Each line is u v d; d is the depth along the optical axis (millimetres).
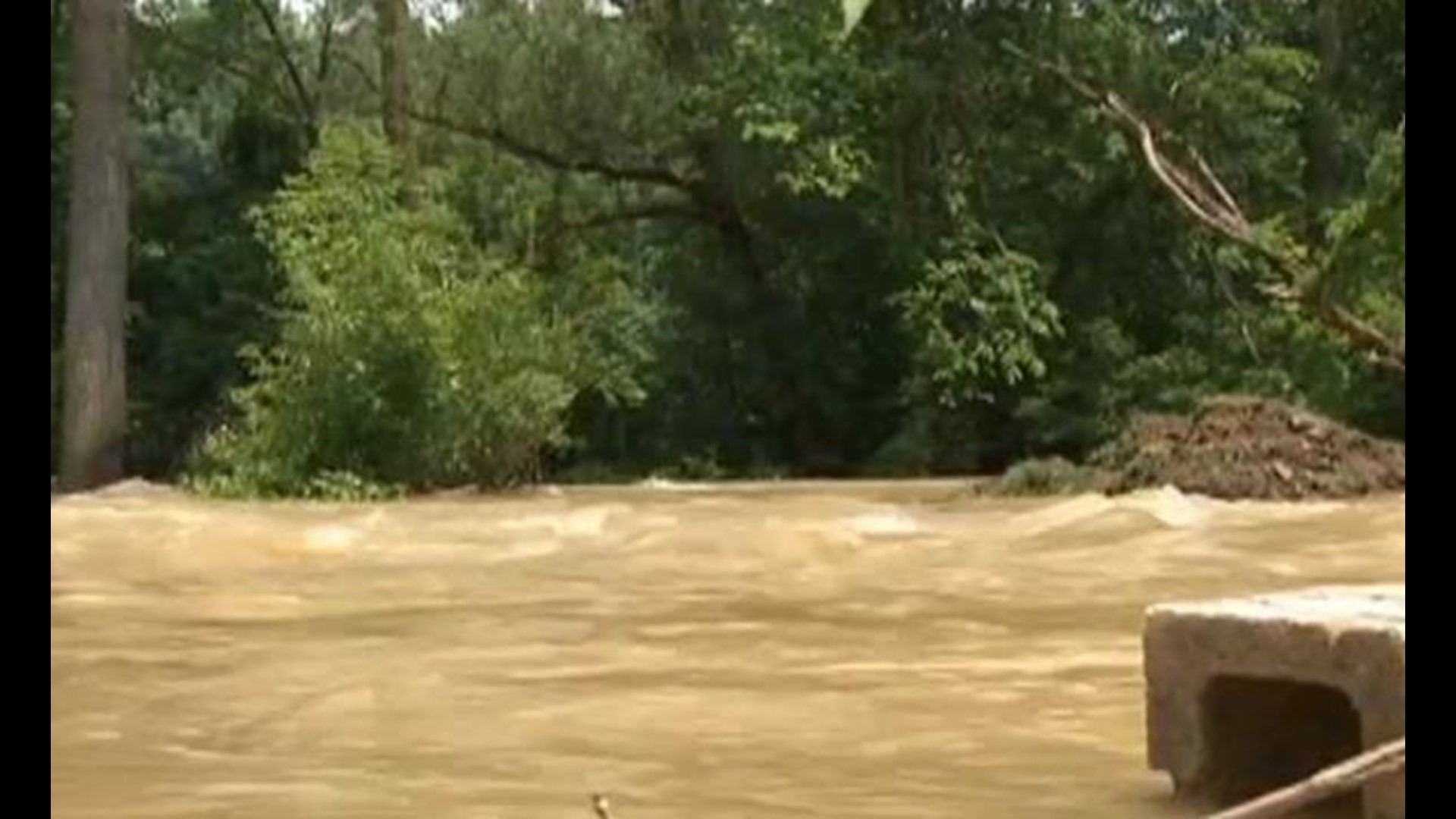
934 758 6723
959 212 31906
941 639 10039
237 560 15656
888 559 14617
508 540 16859
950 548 15219
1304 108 32406
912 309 31609
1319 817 5461
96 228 28422
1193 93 31734
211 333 37219
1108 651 9398
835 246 33781
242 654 9797
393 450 25484
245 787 6262
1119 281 32531
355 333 25453
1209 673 5684
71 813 5844
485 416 26000
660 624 10859
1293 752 5824
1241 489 20000
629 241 36500
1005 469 30719
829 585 13039
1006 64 31906
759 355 34562
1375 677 5172
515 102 34781
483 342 26266
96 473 28297
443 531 17625
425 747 7059
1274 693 5793
